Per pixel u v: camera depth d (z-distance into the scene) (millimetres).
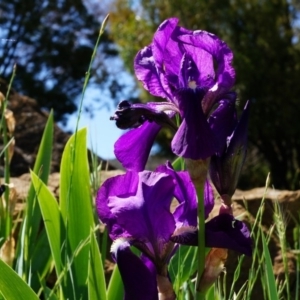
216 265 321
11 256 529
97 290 438
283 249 483
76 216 532
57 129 1307
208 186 355
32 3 5008
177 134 309
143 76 350
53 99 4996
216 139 306
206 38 333
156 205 337
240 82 3205
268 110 3232
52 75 5148
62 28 5145
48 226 520
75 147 511
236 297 445
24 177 895
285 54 3289
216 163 333
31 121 1295
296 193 787
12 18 5016
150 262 352
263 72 3199
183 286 505
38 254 595
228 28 3342
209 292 466
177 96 317
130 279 323
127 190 349
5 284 397
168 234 336
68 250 518
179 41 337
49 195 531
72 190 537
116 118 327
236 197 800
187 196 352
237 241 312
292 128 3215
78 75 5137
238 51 3275
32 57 5117
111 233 342
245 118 333
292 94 3215
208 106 327
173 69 341
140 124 332
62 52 5078
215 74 338
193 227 338
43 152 671
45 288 540
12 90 1369
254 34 3336
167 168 357
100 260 443
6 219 571
